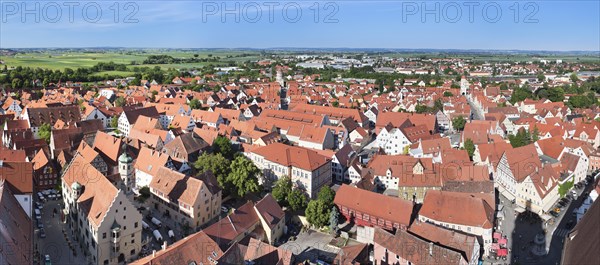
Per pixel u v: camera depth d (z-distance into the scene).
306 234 120.12
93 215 97.69
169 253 85.44
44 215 119.94
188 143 161.00
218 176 133.38
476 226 112.62
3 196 93.31
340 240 115.75
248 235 107.81
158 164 137.50
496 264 107.38
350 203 125.88
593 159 176.75
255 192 136.38
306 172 143.62
